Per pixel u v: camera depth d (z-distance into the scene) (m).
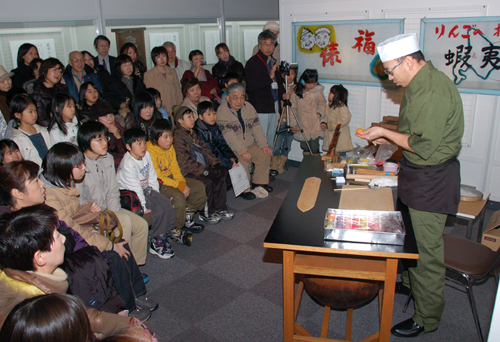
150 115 3.27
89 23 4.37
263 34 4.19
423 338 2.05
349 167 2.49
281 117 4.36
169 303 2.39
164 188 3.04
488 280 2.54
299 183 2.36
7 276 1.32
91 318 1.44
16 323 0.87
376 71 3.91
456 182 1.86
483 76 3.26
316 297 1.97
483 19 3.13
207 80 4.99
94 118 3.11
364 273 1.68
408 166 1.92
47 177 2.08
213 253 2.97
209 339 2.08
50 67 3.23
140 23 4.82
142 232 2.62
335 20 4.05
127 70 3.99
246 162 3.84
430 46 3.47
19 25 3.83
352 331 2.14
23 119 2.82
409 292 2.38
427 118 1.74
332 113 4.09
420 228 1.92
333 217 1.77
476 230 3.15
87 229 2.14
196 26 5.46
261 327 2.17
